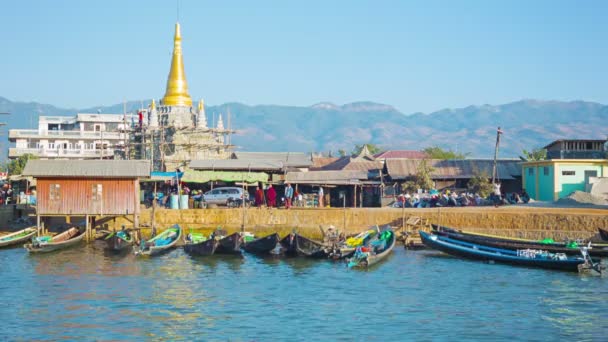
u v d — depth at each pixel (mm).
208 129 90000
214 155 90812
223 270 52656
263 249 59062
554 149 78312
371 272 51938
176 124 90375
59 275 50312
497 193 74688
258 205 72438
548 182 76875
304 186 80312
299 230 68625
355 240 59250
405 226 66562
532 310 41031
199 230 68750
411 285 47562
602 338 35844
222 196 73125
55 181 64438
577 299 43500
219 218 69250
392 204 77062
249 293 45219
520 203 75125
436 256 58875
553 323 38438
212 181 74875
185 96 95938
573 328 37531
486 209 68625
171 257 58312
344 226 68625
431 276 50406
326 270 52812
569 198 72312
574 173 75750
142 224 67500
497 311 40875
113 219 68375
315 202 76188
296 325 38125
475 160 85375
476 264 55094
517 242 57625
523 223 64812
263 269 53219
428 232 66062
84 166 64500
